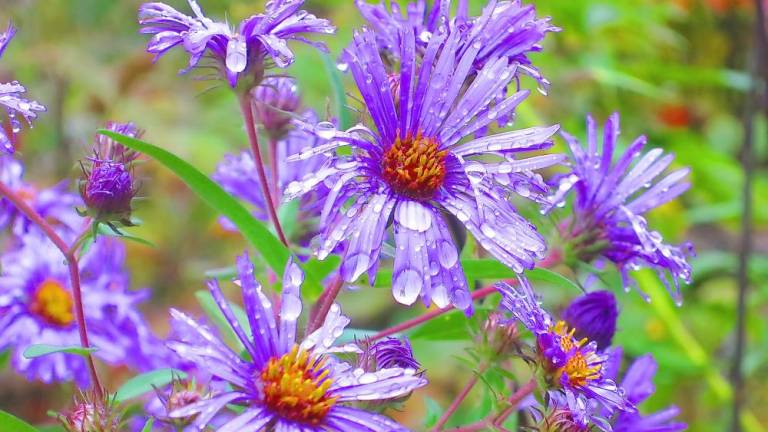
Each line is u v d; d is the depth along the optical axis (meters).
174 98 0.69
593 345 0.34
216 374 0.31
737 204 0.54
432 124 0.33
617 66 0.60
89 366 0.34
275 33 0.33
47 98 0.61
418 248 0.31
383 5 0.35
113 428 0.33
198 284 0.62
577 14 0.56
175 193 0.65
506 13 0.34
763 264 0.53
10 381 0.47
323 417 0.31
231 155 0.40
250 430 0.30
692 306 0.61
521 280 0.32
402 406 0.32
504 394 0.36
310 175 0.32
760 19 0.49
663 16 0.68
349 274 0.31
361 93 0.33
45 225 0.34
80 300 0.34
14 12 0.67
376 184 0.32
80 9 0.68
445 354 0.58
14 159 0.41
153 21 0.33
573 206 0.36
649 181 0.36
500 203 0.32
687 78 0.59
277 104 0.37
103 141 0.34
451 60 0.33
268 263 0.35
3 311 0.38
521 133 0.33
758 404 0.62
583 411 0.32
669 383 0.54
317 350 0.32
